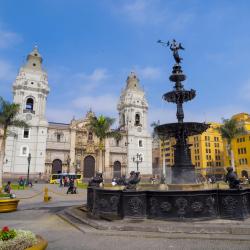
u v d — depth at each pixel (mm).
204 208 9547
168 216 9578
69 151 73062
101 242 8078
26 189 38562
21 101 68062
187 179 14406
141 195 10016
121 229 9234
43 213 14695
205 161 87875
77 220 11500
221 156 91000
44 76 72000
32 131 67688
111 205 10766
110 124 50906
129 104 84500
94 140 77188
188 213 9445
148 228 8953
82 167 73812
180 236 8305
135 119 84938
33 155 66188
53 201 21984
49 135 72188
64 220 12219
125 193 10023
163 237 8375
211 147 90500
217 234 8430
